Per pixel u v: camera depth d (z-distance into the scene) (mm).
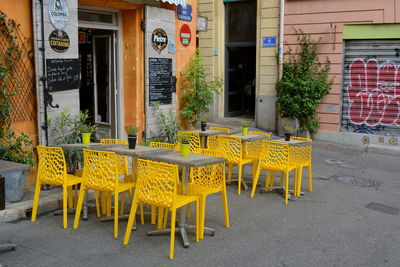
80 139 7090
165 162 4875
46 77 6695
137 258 4637
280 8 12070
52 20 6754
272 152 6883
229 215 6160
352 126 11750
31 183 6738
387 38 11062
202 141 7930
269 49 12477
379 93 11344
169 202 4652
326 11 11570
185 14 9867
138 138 9047
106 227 5500
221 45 13625
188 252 4832
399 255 4961
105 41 9141
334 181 8297
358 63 11492
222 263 4590
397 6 10820
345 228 5781
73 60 7164
